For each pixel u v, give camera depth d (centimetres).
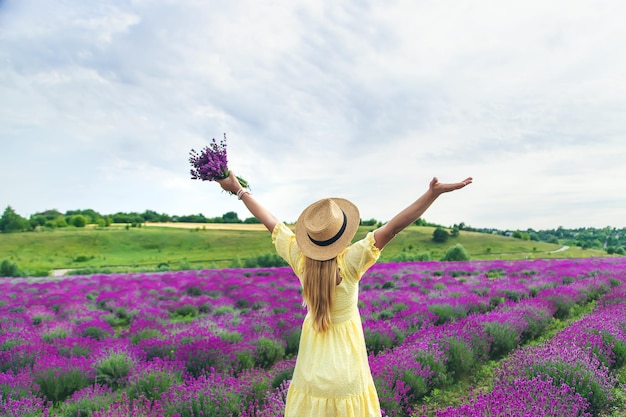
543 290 1324
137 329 1030
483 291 1432
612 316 811
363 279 1969
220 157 290
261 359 790
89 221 14050
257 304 1384
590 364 553
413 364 614
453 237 10100
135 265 7838
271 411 485
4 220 10994
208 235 11112
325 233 247
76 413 540
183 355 736
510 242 9794
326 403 249
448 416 434
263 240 10644
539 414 430
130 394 600
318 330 254
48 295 1717
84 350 834
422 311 1027
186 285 1983
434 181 221
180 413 516
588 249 9519
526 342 875
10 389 583
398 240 9919
